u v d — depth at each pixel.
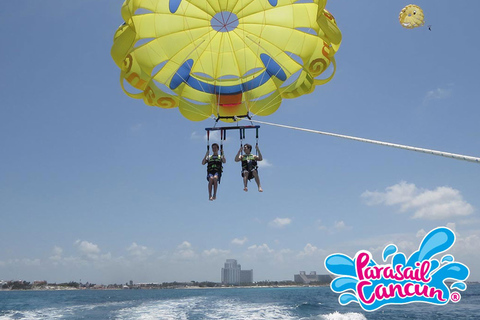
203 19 11.70
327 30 10.30
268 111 12.38
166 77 12.09
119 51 10.71
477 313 23.16
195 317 20.00
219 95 12.48
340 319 19.38
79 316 20.94
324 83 11.74
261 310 24.11
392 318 20.44
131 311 23.67
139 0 10.74
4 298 49.81
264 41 12.06
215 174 10.84
